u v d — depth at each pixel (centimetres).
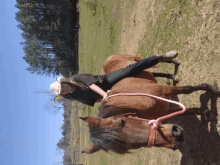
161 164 317
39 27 2333
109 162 615
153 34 414
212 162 212
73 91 254
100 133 160
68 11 2208
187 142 258
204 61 244
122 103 194
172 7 343
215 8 237
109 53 788
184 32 296
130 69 229
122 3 676
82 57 1556
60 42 2316
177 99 296
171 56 240
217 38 228
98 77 254
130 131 163
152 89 204
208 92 229
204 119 226
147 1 462
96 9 1204
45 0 2255
